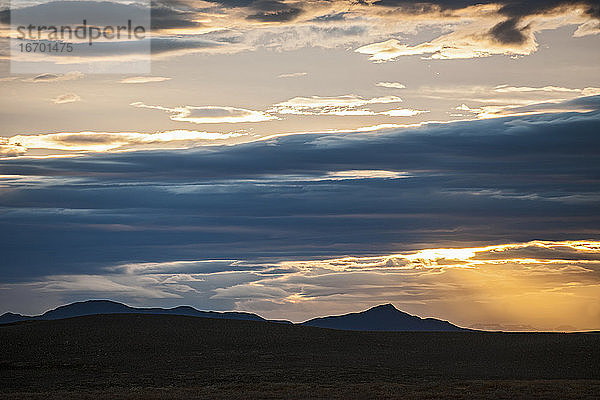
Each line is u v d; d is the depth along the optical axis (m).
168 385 69.12
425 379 70.19
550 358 81.75
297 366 78.56
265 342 93.94
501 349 88.25
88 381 71.75
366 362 81.25
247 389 62.19
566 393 55.50
